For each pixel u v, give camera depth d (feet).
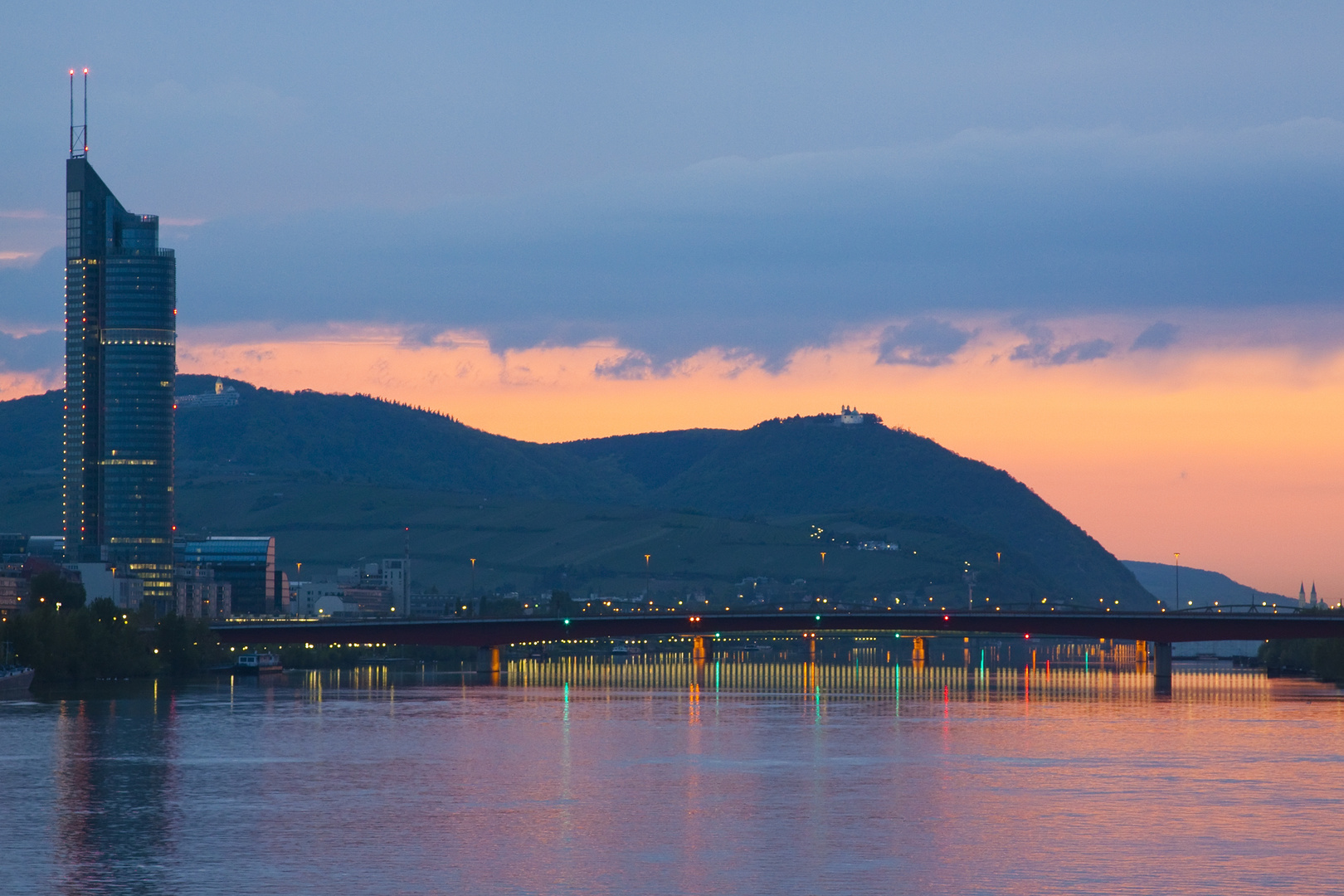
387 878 499.51
